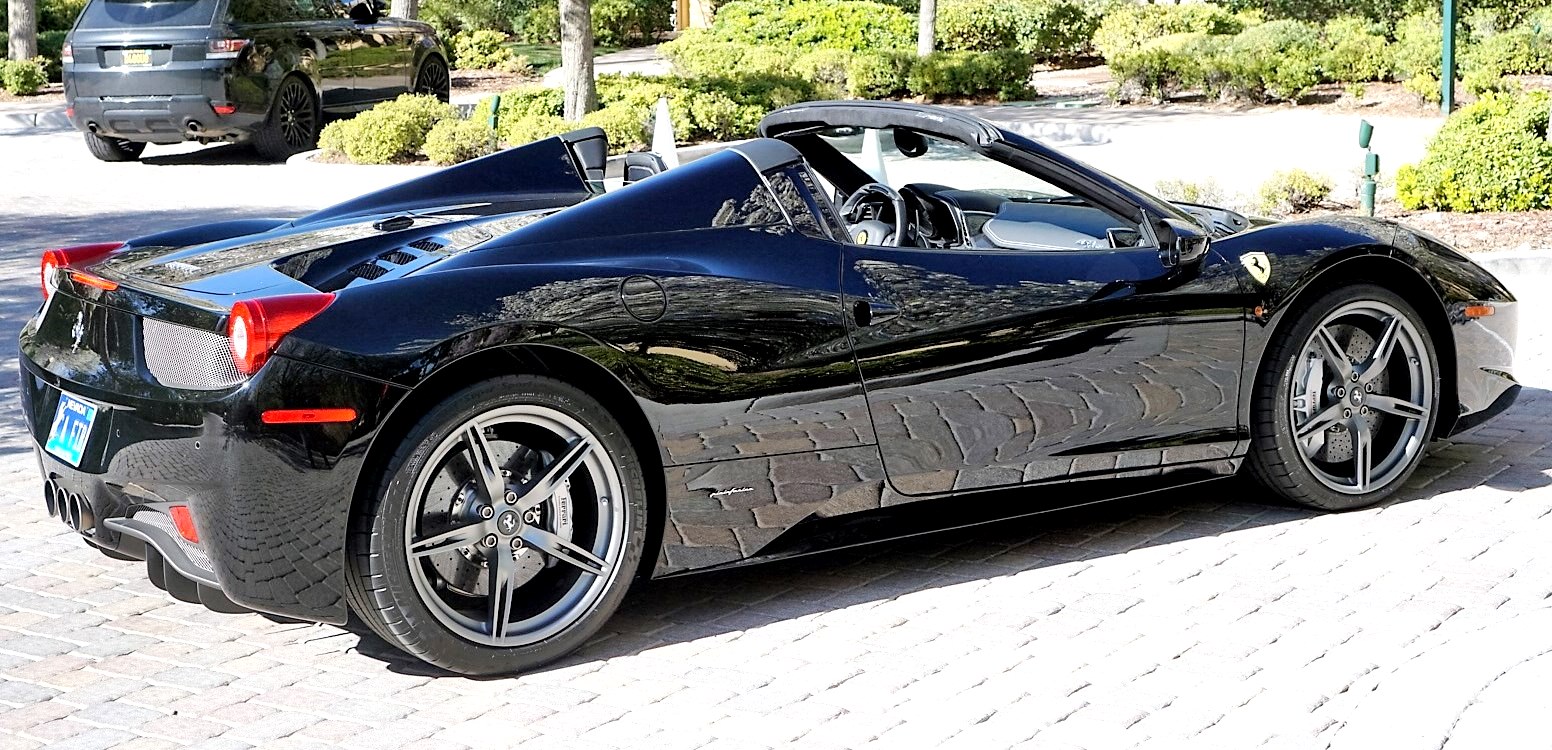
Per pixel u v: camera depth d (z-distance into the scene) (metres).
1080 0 28.39
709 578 4.65
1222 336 4.79
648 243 4.14
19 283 9.80
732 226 4.23
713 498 4.13
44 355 4.21
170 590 4.04
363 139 16.14
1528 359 7.28
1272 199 11.15
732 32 27.06
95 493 3.97
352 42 17.73
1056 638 4.09
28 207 13.10
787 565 4.75
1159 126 17.73
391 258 4.23
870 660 3.99
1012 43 26.48
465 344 3.72
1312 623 4.14
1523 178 10.90
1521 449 5.78
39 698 3.83
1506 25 23.81
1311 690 3.70
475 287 3.82
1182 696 3.70
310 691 3.86
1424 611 4.20
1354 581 4.45
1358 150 15.09
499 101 17.64
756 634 4.20
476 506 3.86
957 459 4.45
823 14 26.92
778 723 3.61
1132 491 4.81
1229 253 4.84
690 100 17.41
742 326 4.07
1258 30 21.23
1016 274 4.49
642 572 4.16
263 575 3.71
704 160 4.34
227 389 3.65
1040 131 17.44
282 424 3.61
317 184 14.64
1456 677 3.70
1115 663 3.91
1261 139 16.27
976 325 4.38
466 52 27.59
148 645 4.18
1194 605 4.30
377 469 3.70
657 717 3.66
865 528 4.41
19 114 20.50
